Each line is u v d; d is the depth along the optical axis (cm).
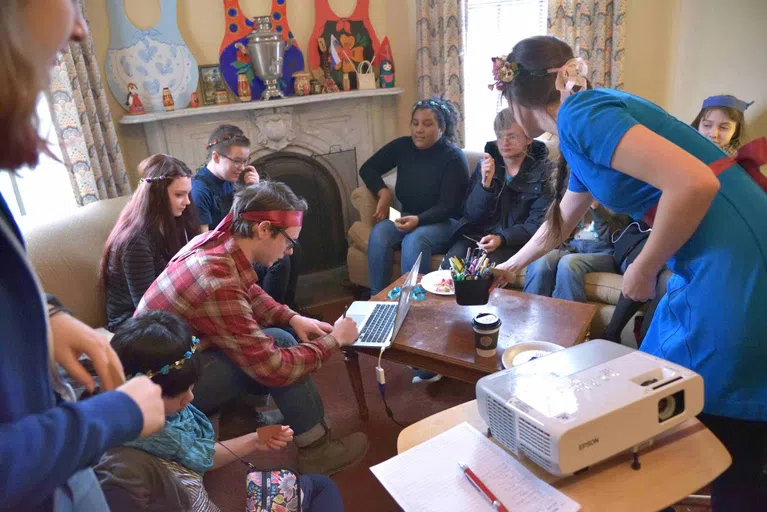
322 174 373
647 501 88
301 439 185
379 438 207
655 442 99
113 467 108
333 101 360
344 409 226
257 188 171
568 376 98
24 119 51
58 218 228
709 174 91
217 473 193
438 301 204
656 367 98
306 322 198
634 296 116
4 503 48
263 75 329
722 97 243
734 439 108
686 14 294
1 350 54
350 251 323
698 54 290
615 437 88
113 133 292
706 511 157
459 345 172
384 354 183
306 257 379
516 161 265
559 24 310
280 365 165
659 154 93
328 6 351
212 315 162
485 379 103
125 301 210
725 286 100
